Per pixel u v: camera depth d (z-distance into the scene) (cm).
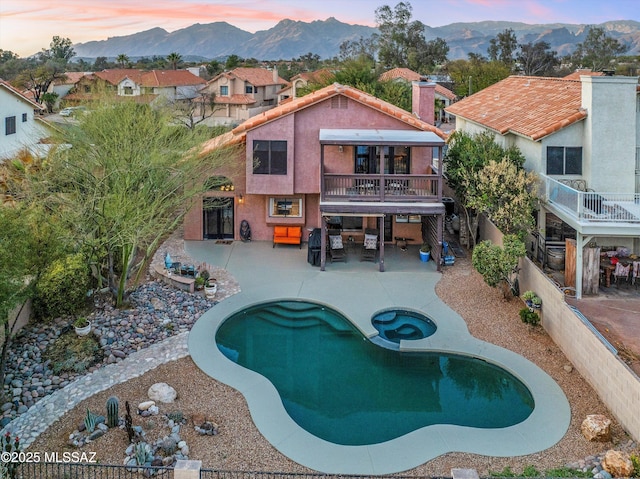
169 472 1215
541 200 2309
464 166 2559
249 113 8694
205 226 2978
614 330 1755
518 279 2209
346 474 1212
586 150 2314
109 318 2002
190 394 1552
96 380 1622
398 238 2928
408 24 11269
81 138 2191
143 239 2134
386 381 1712
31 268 1538
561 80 2998
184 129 2648
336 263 2636
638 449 1284
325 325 2078
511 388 1681
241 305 2150
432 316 2061
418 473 1240
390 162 2838
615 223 1948
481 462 1274
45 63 11319
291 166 2753
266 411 1478
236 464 1259
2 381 1523
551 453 1305
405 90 4956
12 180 2222
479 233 2825
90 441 1323
